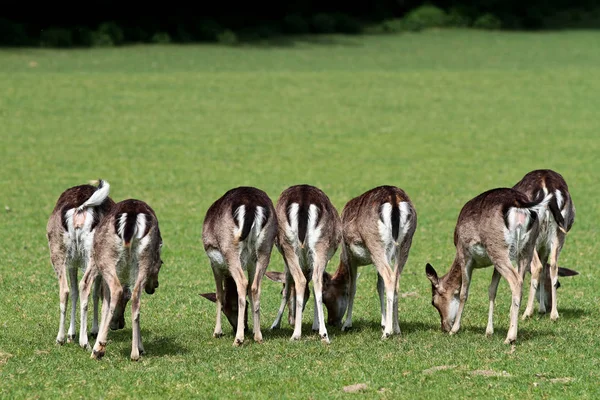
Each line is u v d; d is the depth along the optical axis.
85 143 68.31
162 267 37.41
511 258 25.52
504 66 109.12
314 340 26.66
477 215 26.20
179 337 27.39
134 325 24.28
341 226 27.88
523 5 149.75
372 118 81.12
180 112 81.38
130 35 120.69
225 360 24.23
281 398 21.08
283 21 133.88
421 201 52.28
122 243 23.86
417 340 26.39
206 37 123.31
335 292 29.25
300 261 27.03
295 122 78.81
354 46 123.69
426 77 101.44
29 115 77.12
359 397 21.08
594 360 23.75
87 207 25.52
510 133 75.19
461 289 27.25
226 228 26.00
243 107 84.50
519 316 30.28
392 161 64.81
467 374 22.66
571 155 66.94
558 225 28.45
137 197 52.31
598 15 155.25
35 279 34.75
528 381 22.11
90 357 24.44
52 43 112.81
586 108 85.62
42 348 25.78
